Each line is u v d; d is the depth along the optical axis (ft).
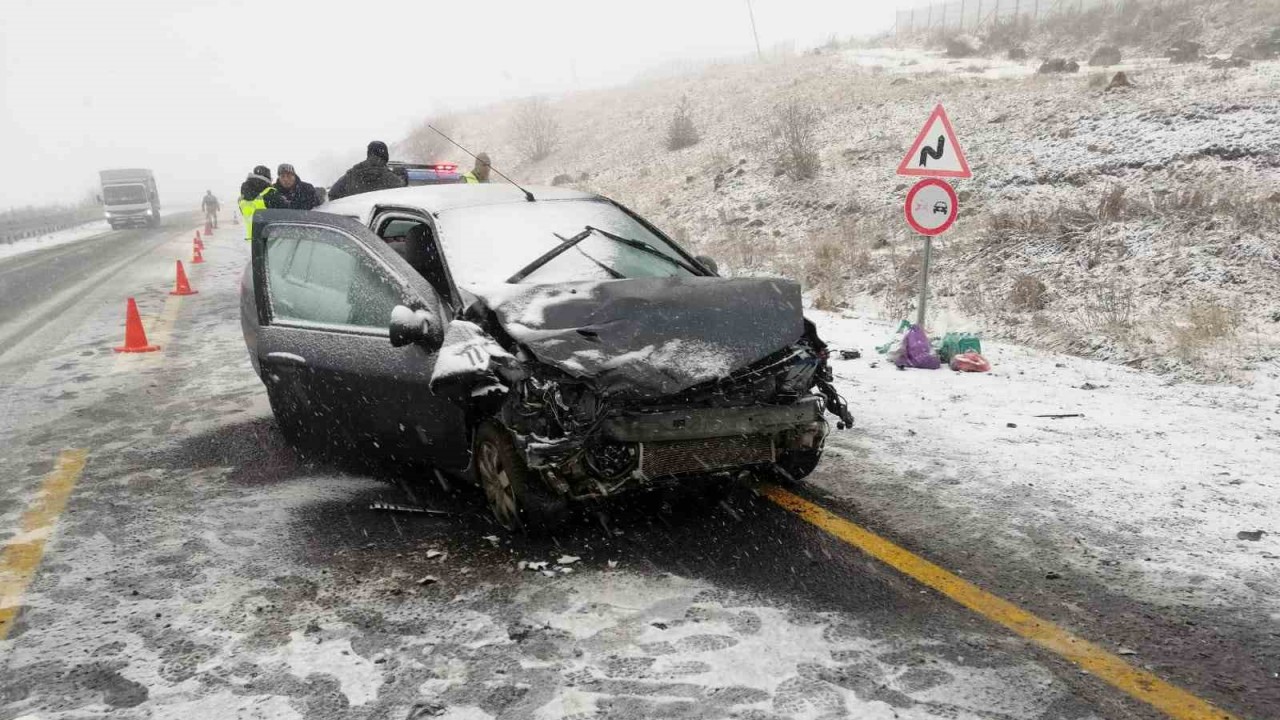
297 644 11.66
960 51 106.93
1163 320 28.60
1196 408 22.07
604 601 12.65
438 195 18.69
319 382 17.52
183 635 11.96
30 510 16.83
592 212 18.89
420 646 11.54
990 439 19.86
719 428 14.32
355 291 17.21
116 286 55.77
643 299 15.03
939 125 27.61
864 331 31.94
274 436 21.30
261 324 19.19
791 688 10.46
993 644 11.44
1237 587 12.93
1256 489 16.70
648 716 9.96
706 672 10.82
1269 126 45.32
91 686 10.81
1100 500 16.28
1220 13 89.71
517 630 11.89
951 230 43.91
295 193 37.17
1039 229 38.83
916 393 23.82
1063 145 51.70
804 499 16.44
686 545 14.51
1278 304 27.99
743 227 57.62
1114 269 33.50
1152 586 13.00
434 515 15.97
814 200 57.98
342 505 16.61
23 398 26.09
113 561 14.38
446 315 15.52
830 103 85.15
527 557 14.14
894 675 10.74
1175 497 16.37
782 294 16.10
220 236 110.32
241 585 13.39
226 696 10.53
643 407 14.02
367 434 17.19
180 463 19.45
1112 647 11.37
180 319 40.73
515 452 14.43
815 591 12.89
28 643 11.85
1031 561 13.85
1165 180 42.06
